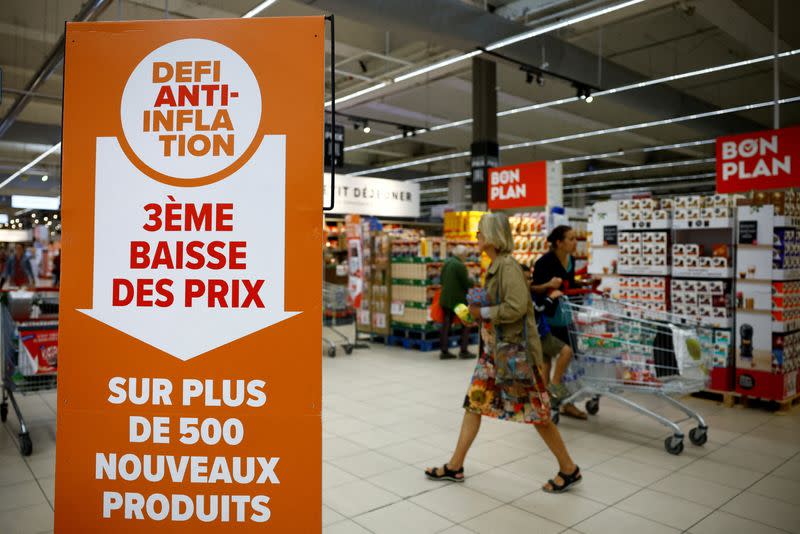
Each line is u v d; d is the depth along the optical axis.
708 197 4.96
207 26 1.58
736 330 4.89
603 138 17.98
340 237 12.05
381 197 11.60
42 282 18.00
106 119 1.59
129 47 1.59
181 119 1.59
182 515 1.59
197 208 1.58
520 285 2.94
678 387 3.79
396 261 8.17
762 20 9.04
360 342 8.48
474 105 10.19
